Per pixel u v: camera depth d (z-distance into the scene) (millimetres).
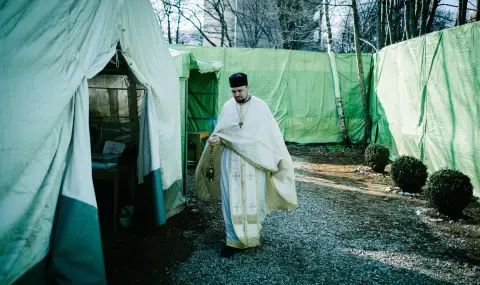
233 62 11195
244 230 3643
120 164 4414
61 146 2521
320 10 15430
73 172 2613
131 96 4988
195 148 7785
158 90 4156
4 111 2064
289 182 3893
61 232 2547
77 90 2652
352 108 11672
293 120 11578
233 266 3578
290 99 11484
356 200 5980
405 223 4891
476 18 7758
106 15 2938
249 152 3625
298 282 3311
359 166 8828
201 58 11094
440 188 5113
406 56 8453
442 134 6742
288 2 17828
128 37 3402
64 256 2572
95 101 5059
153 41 4020
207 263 3621
